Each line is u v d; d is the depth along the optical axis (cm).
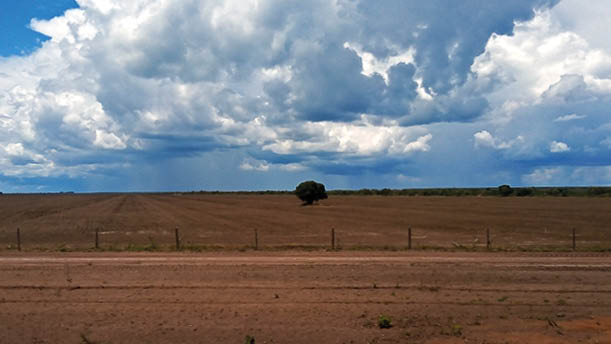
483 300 1554
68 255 2436
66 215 6950
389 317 1369
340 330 1270
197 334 1244
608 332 1248
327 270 1994
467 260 2245
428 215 6369
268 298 1572
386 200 11812
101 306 1487
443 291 1666
